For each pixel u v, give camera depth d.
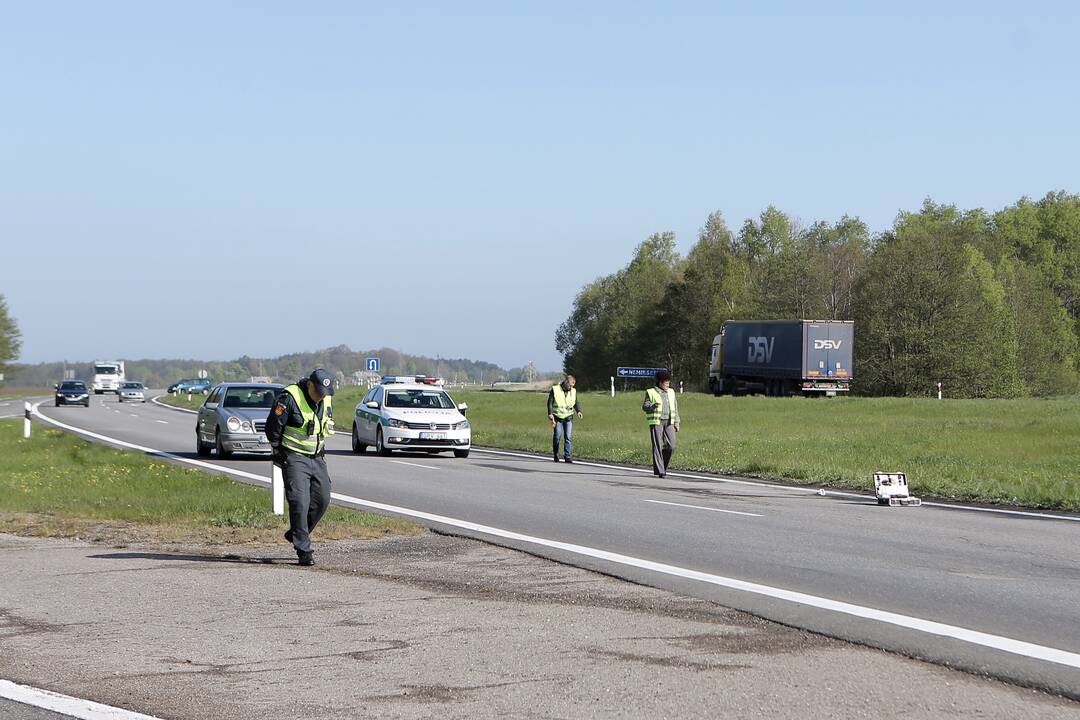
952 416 70.00
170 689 10.26
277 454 17.88
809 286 162.00
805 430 59.66
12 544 20.09
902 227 170.62
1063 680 10.52
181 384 181.88
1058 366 138.00
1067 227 161.88
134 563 17.83
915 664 11.16
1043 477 33.16
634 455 43.44
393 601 14.51
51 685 10.42
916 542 20.34
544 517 24.03
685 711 9.45
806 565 17.56
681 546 19.69
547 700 9.80
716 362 116.44
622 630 12.70
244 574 16.73
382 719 9.28
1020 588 15.49
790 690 10.12
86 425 69.31
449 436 42.59
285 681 10.52
